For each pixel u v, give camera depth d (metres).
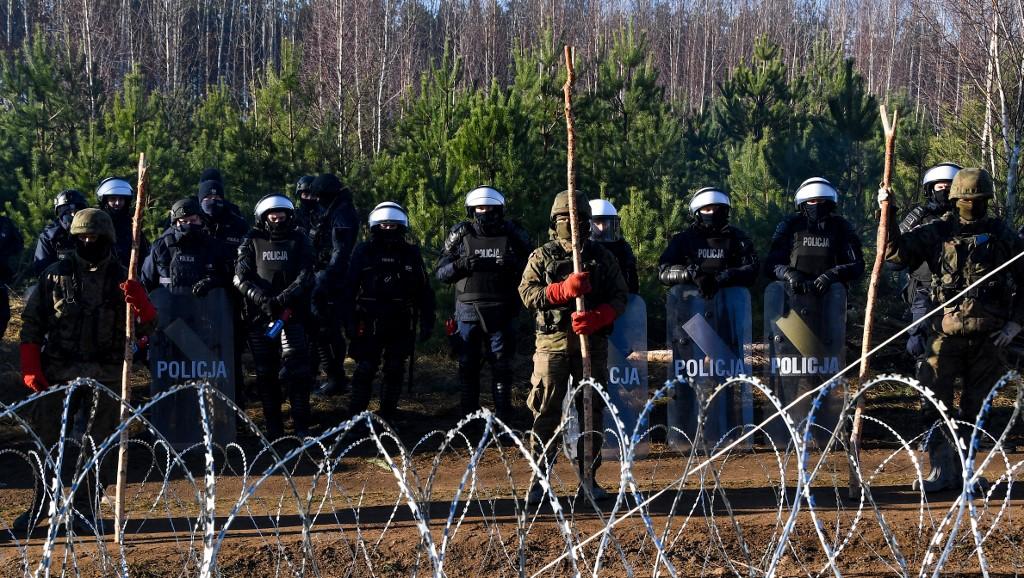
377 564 5.21
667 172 13.91
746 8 61.19
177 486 7.22
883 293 14.02
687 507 6.20
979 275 6.21
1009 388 9.73
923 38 20.06
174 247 8.16
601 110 13.76
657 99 14.74
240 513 6.32
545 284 6.25
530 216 11.36
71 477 6.95
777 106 18.14
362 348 8.54
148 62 46.34
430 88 13.95
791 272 7.80
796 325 7.86
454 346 8.69
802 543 5.38
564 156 13.01
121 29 46.62
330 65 34.12
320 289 9.21
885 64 55.19
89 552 5.28
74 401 5.79
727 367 7.96
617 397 7.86
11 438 8.54
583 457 6.33
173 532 5.74
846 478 7.18
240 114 16.16
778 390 7.94
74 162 14.52
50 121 17.28
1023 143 14.82
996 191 14.79
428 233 11.23
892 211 5.82
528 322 11.98
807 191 7.80
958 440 3.58
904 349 11.55
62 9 45.44
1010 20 14.88
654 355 11.30
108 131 15.01
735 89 18.67
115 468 6.22
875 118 14.89
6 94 17.67
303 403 8.48
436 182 11.32
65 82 18.38
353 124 26.73
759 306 11.30
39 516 5.87
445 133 12.57
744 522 5.60
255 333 8.30
